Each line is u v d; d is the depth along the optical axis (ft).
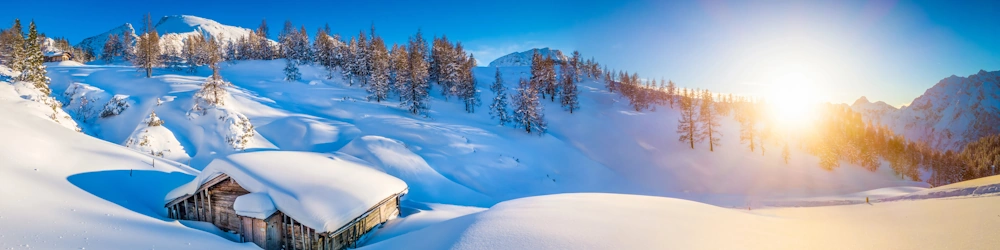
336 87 212.64
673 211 37.63
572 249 23.99
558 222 29.91
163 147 101.60
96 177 52.65
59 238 31.19
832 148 192.24
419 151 114.83
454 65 219.00
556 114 212.64
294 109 159.74
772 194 128.36
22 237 29.96
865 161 197.98
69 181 47.88
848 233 29.58
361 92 208.13
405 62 217.97
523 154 131.64
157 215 49.47
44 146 54.65
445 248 26.40
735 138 193.47
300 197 43.09
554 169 128.16
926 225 31.73
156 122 106.73
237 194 46.96
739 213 42.55
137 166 62.95
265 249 43.11
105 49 306.96
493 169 114.21
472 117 184.14
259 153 52.90
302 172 48.65
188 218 49.78
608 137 181.16
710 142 174.40
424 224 51.16
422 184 92.79
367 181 53.72
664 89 378.12
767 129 199.82
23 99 98.07
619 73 441.68
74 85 143.02
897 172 207.51
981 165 264.31
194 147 108.37
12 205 35.40
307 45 276.41
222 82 134.10
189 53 230.27
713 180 142.31
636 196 50.34
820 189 139.95
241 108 140.15
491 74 340.18
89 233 33.60
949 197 65.98
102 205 43.34
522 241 25.72
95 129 121.19
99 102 134.41
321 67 248.52
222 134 111.45
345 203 44.65
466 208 72.38
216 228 47.29
